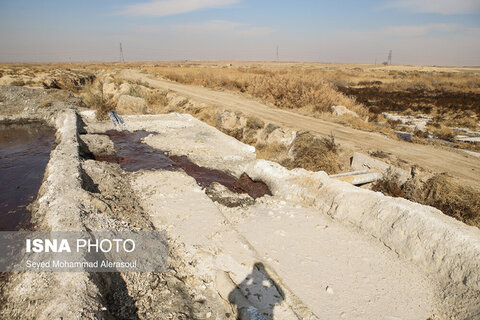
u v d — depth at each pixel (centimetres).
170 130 1469
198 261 514
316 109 1811
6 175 981
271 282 475
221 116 1627
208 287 473
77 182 700
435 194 810
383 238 604
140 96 2130
